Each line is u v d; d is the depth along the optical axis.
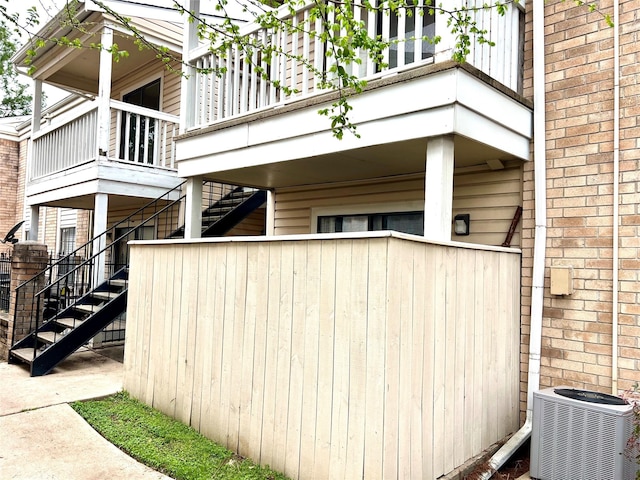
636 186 3.42
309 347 3.08
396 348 2.69
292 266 3.24
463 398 3.28
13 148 14.59
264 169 4.95
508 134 3.79
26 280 6.57
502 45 3.91
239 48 4.04
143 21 7.75
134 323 4.82
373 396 2.67
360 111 3.74
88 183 7.30
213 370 3.80
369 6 3.15
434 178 3.36
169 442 3.65
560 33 3.89
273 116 4.41
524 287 4.00
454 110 3.23
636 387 3.11
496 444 3.59
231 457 3.44
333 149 3.97
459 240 4.51
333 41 3.12
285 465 3.15
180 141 5.48
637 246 3.39
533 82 3.96
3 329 6.71
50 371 5.67
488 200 4.33
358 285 2.81
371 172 5.06
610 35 3.62
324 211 5.99
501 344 3.74
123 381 4.93
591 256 3.63
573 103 3.79
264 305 3.43
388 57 4.30
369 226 5.54
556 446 3.13
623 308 3.43
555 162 3.86
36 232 9.37
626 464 2.88
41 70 8.88
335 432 2.86
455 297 3.24
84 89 10.29
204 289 3.98
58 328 6.52
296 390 3.13
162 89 9.02
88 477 3.10
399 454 2.68
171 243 4.37
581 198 3.70
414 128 3.43
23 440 3.65
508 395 3.80
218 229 7.45
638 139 3.43
